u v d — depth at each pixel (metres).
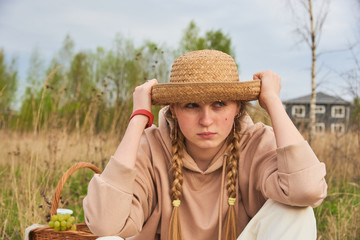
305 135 5.35
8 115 6.86
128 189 1.64
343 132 5.62
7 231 2.95
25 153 4.76
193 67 1.69
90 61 15.99
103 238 1.55
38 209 2.89
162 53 4.63
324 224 3.19
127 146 1.69
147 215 1.87
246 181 1.85
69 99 5.65
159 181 1.85
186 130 1.68
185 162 1.82
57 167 4.18
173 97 1.65
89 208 1.63
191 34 19.08
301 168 1.55
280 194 1.58
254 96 1.70
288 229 1.55
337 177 4.48
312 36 7.57
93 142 5.02
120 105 5.16
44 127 4.95
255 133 1.87
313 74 6.99
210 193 1.85
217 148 1.82
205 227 1.81
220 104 1.67
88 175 4.46
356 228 2.88
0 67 7.76
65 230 1.82
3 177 3.92
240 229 1.88
